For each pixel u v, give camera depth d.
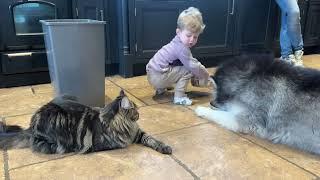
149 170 1.23
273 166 1.27
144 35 2.68
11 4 2.28
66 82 1.83
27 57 2.41
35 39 2.42
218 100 1.75
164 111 1.90
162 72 2.00
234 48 3.21
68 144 1.36
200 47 2.99
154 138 1.47
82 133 1.36
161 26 2.73
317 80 1.38
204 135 1.56
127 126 1.40
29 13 2.36
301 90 1.38
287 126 1.42
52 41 1.72
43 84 2.52
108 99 2.13
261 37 3.37
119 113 1.38
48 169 1.24
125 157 1.33
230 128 1.62
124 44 2.62
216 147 1.43
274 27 3.41
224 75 1.69
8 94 2.23
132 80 2.64
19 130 1.49
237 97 1.60
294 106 1.39
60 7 2.45
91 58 1.85
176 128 1.64
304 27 3.77
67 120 1.36
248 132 1.58
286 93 1.42
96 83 1.92
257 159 1.33
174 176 1.19
